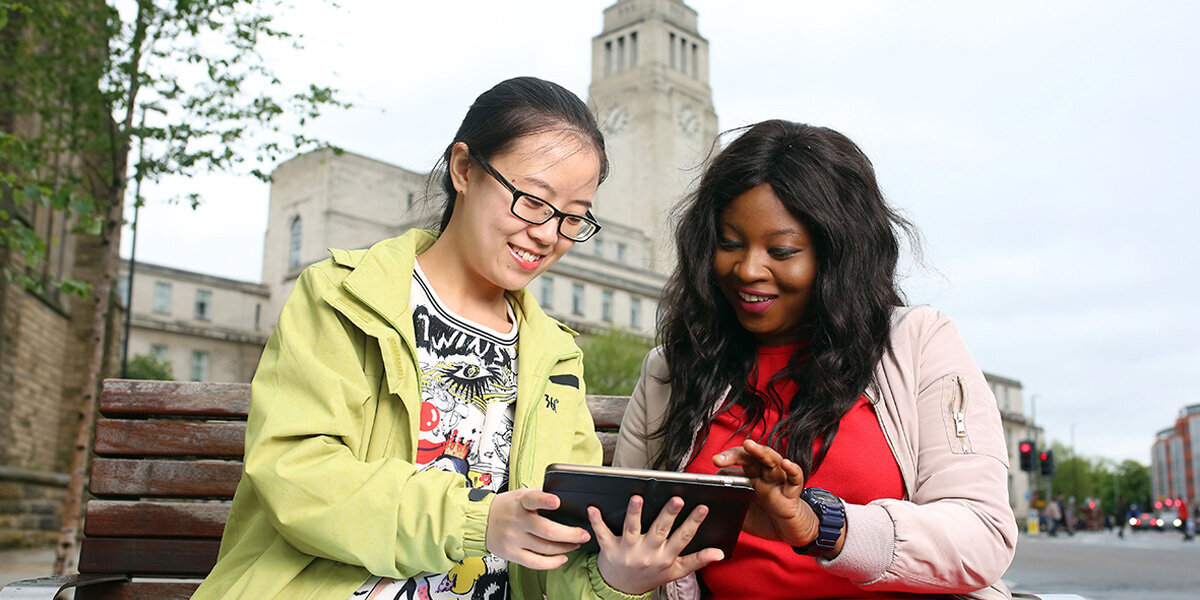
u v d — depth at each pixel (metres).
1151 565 18.27
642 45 80.94
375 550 1.69
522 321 2.18
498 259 1.97
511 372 2.14
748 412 2.21
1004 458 2.01
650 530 1.58
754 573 2.04
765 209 2.08
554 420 2.12
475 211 1.98
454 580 1.92
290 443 1.78
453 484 1.73
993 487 1.94
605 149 2.07
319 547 1.73
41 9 8.05
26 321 19.62
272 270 64.38
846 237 2.07
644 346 43.97
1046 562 19.22
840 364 2.08
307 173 62.69
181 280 61.50
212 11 8.04
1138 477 148.00
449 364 2.04
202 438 2.43
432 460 1.97
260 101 8.27
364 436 1.89
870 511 1.82
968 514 1.88
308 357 1.84
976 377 2.09
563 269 58.81
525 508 1.59
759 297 2.12
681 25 83.69
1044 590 12.36
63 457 22.28
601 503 1.58
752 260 2.10
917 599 1.96
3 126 14.73
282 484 1.72
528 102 1.97
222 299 62.81
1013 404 89.75
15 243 7.18
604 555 1.64
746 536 2.07
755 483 1.67
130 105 8.20
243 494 1.95
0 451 18.38
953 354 2.12
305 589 1.79
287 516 1.72
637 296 63.75
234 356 61.88
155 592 2.35
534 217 1.93
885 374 2.12
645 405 2.43
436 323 2.06
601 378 42.72
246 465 1.76
